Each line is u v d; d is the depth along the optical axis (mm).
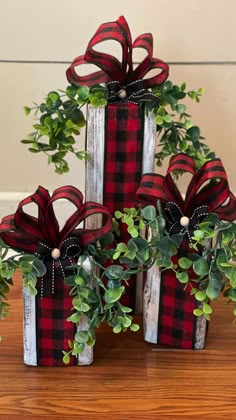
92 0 1065
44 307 861
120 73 874
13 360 917
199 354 938
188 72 1108
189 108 1135
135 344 960
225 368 910
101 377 885
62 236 835
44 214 826
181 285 899
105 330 997
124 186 914
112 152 894
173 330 938
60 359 897
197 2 1061
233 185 1182
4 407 826
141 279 997
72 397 846
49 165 1186
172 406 832
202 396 851
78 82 891
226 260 836
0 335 975
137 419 808
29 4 1066
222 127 1147
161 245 833
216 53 1095
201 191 855
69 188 842
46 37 1091
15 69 1112
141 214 852
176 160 856
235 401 843
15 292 1094
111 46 1093
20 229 822
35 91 1129
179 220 849
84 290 831
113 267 842
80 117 912
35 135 969
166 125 904
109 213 846
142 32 1084
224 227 826
